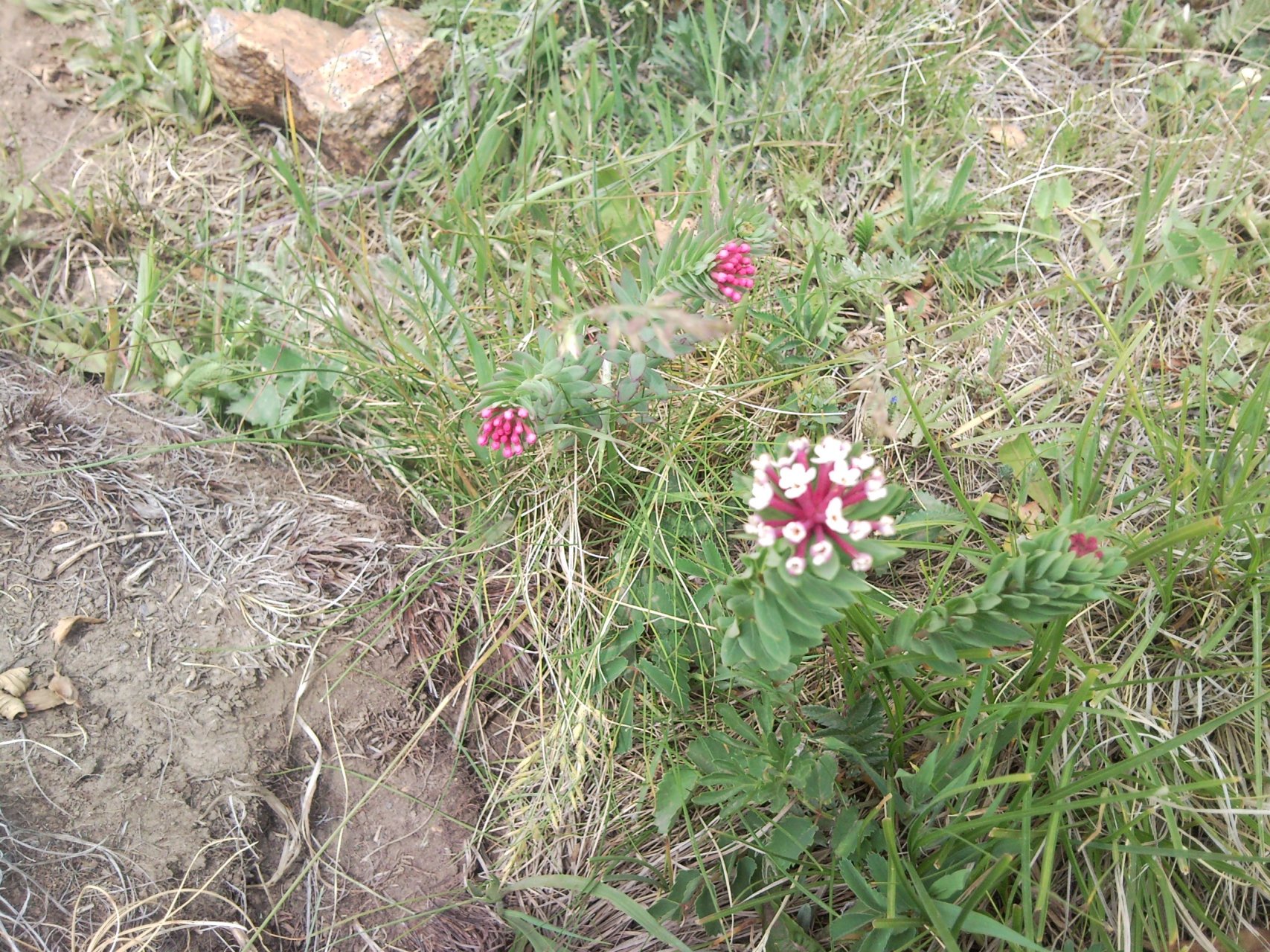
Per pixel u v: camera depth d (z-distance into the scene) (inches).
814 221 20.6
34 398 17.7
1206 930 14.5
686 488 17.5
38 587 15.5
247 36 21.3
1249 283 19.2
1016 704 13.8
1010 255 20.4
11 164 21.4
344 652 16.6
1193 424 18.2
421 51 21.8
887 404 18.4
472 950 15.4
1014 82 23.2
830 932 13.7
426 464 18.7
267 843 15.2
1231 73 22.5
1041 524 17.2
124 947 13.7
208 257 21.3
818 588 10.9
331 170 22.5
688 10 23.5
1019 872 14.2
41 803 14.1
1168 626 16.3
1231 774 15.1
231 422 19.3
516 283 20.8
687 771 15.7
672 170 20.7
